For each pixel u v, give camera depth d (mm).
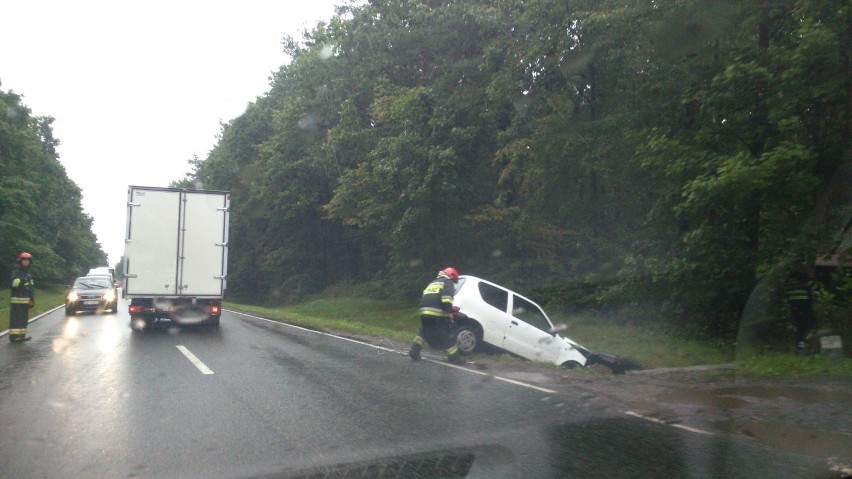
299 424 7223
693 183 13188
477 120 24625
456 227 25969
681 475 5566
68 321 22516
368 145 32000
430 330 12062
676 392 9109
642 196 19953
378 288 38688
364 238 42062
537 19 20266
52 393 8930
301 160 39469
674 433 6906
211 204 18719
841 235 12727
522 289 25031
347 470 5695
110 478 5488
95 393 8922
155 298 18234
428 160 24453
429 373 10711
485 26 24750
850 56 12617
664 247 16750
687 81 15984
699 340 16156
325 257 48250
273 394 8859
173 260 18375
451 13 25547
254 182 45250
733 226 14688
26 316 15391
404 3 28516
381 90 29094
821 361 11273
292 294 47656
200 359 12250
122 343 14977
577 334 19203
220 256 18750
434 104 25062
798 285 12883
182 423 7258
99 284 28047
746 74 13391
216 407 8055
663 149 15055
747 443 6527
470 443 6504
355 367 11336
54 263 57281
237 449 6289
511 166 23391
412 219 25297
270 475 5562
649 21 16703
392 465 5832
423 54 29297
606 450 6273
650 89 17172
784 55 13297
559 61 19906
